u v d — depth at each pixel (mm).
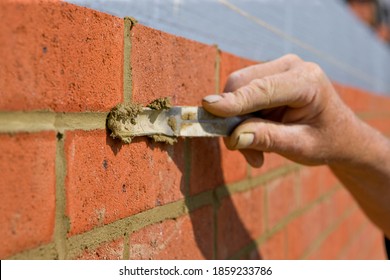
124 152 712
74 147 612
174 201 854
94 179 648
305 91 865
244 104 803
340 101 937
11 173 521
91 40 639
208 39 1103
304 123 918
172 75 842
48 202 569
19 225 530
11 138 521
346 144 965
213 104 785
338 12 2441
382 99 3195
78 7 615
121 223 707
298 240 1579
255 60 1321
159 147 806
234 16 1241
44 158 564
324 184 1926
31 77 545
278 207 1404
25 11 537
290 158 946
